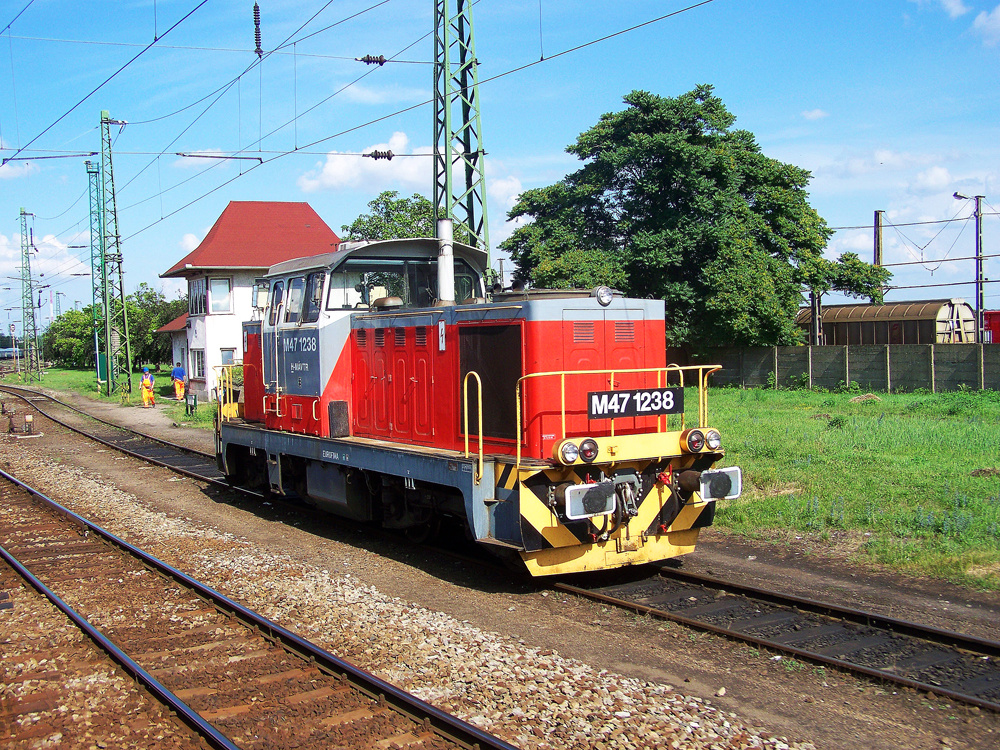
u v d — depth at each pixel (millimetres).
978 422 16031
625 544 7398
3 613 7043
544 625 6465
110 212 37125
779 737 4551
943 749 4422
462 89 18359
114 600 7359
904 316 31125
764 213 28672
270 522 10828
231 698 5102
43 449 19094
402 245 9406
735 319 25922
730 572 7891
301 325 10125
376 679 5105
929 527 8758
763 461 12516
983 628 6242
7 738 4660
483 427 7809
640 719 4727
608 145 27172
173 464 16250
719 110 27312
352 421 9859
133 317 60062
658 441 7273
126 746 4535
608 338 7656
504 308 7516
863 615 6305
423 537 9078
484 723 4703
